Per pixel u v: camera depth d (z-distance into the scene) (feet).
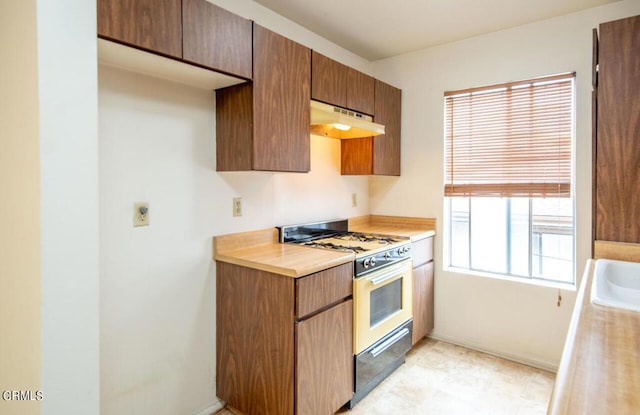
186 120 6.24
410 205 10.36
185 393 6.38
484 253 9.57
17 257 4.00
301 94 6.88
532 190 8.60
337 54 9.60
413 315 8.82
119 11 4.30
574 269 8.07
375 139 9.27
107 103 5.24
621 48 5.42
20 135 3.88
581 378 2.21
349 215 10.28
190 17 5.03
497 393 7.36
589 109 7.77
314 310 5.90
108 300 5.34
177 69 5.40
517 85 8.63
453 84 9.51
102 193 5.23
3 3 4.24
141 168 5.66
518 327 8.67
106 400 5.35
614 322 3.15
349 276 6.66
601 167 5.58
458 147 9.59
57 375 3.72
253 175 7.47
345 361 6.57
